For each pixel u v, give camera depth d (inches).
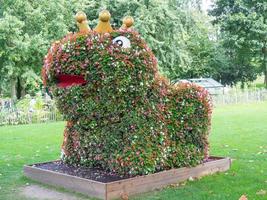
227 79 1695.4
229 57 1621.6
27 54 965.8
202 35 1576.0
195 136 316.8
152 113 289.9
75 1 1061.8
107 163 297.9
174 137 305.7
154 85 290.0
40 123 796.6
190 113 311.6
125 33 277.3
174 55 1246.9
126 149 284.5
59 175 290.4
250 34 1497.3
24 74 981.2
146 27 1149.1
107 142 294.2
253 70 1663.4
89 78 278.7
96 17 1160.2
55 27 993.5
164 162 296.5
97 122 296.5
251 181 299.4
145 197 264.8
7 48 940.6
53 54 286.2
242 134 551.2
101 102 281.6
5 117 800.3
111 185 259.8
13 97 1038.4
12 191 285.7
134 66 274.4
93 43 274.5
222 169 336.5
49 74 288.7
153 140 290.5
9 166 368.5
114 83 272.7
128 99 280.1
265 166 351.6
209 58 1619.1
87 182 269.0
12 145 491.8
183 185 293.1
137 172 280.8
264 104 1199.6
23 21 973.2
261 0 1504.7
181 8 1349.7
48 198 267.3
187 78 1627.7
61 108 302.8
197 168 315.6
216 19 1593.3
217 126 649.0
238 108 1059.9
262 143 475.2
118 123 287.0
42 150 454.9
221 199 255.9
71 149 322.7
